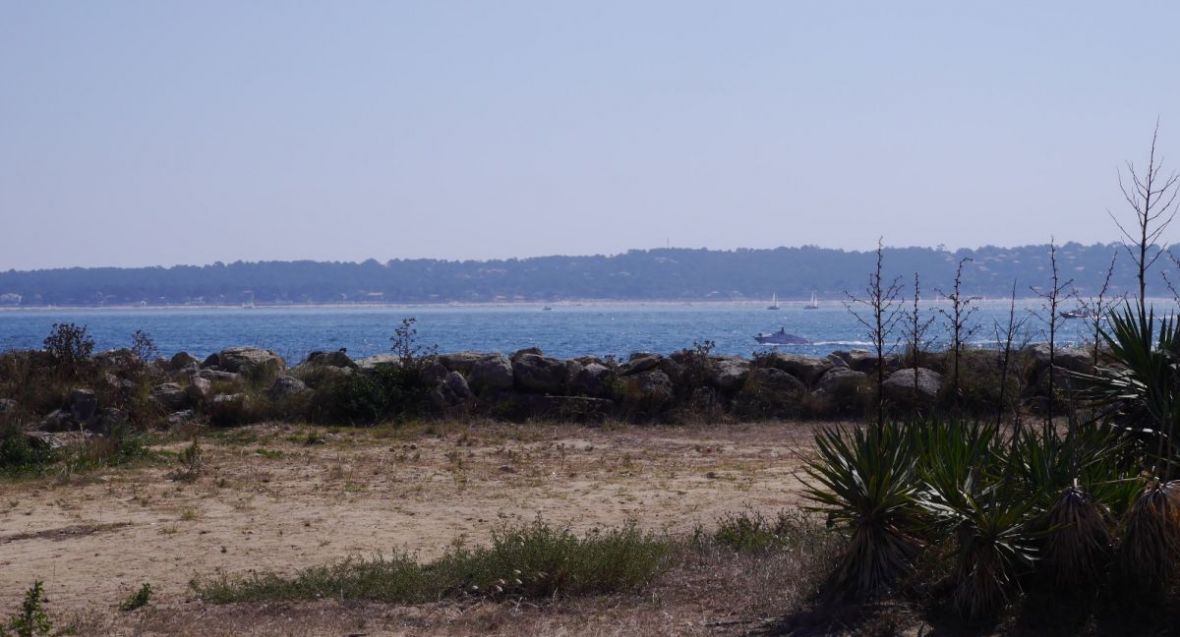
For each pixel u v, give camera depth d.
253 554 10.96
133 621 8.65
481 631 8.29
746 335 93.19
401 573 9.69
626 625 8.34
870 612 8.06
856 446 8.74
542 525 11.32
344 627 8.41
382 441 19.16
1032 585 8.05
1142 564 7.65
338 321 146.25
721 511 12.52
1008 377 19.52
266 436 19.44
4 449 16.52
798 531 10.64
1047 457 8.30
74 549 11.18
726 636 7.95
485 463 16.75
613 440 19.25
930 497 8.20
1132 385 8.86
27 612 7.94
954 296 19.77
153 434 19.31
